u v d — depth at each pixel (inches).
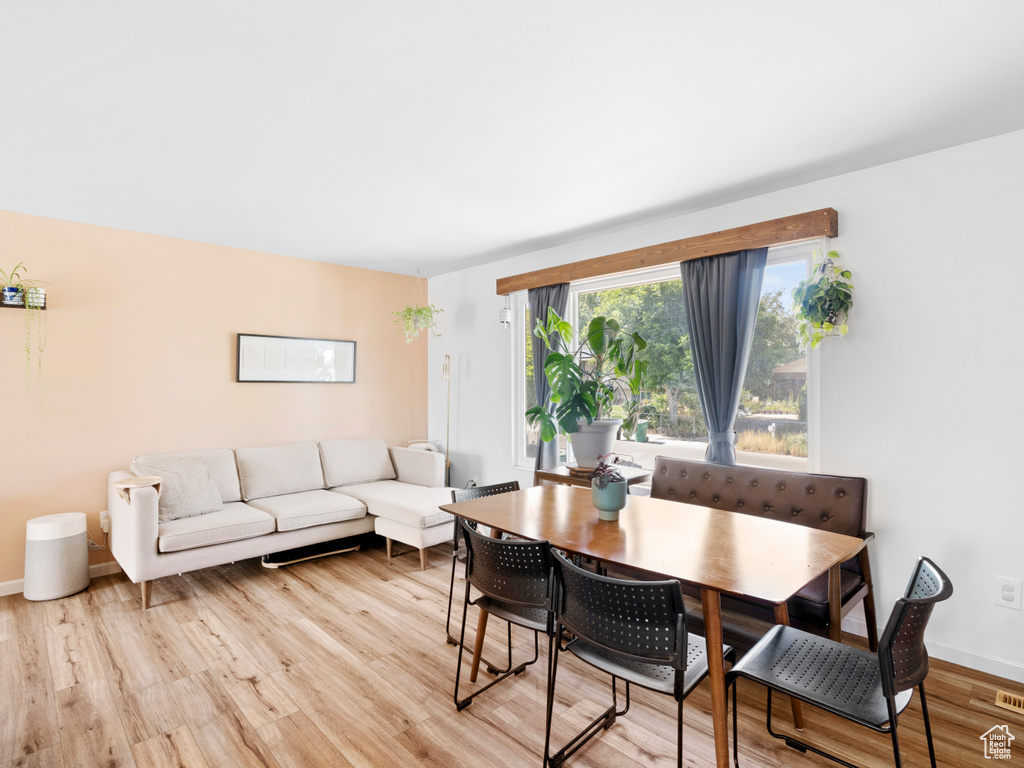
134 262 147.3
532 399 177.3
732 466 115.4
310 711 82.7
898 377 101.7
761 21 62.6
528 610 79.7
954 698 85.6
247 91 77.7
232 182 112.1
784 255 117.7
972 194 93.9
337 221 139.3
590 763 71.4
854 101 80.5
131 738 76.4
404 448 192.2
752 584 57.5
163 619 115.0
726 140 93.5
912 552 100.3
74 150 96.4
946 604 97.0
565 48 67.9
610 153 98.7
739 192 118.3
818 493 104.0
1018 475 90.0
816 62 70.6
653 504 97.5
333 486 174.4
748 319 118.9
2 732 77.6
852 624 108.6
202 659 98.2
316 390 183.5
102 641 105.0
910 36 65.2
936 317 97.6
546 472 142.3
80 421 138.9
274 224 141.8
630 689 90.1
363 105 81.9
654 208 129.7
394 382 204.7
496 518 87.4
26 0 58.3
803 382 115.9
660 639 57.4
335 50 68.3
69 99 79.4
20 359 130.9
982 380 93.1
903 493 101.3
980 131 90.2
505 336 181.8
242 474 158.1
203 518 134.0
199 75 73.6
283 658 98.6
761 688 90.6
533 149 97.0
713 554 68.2
